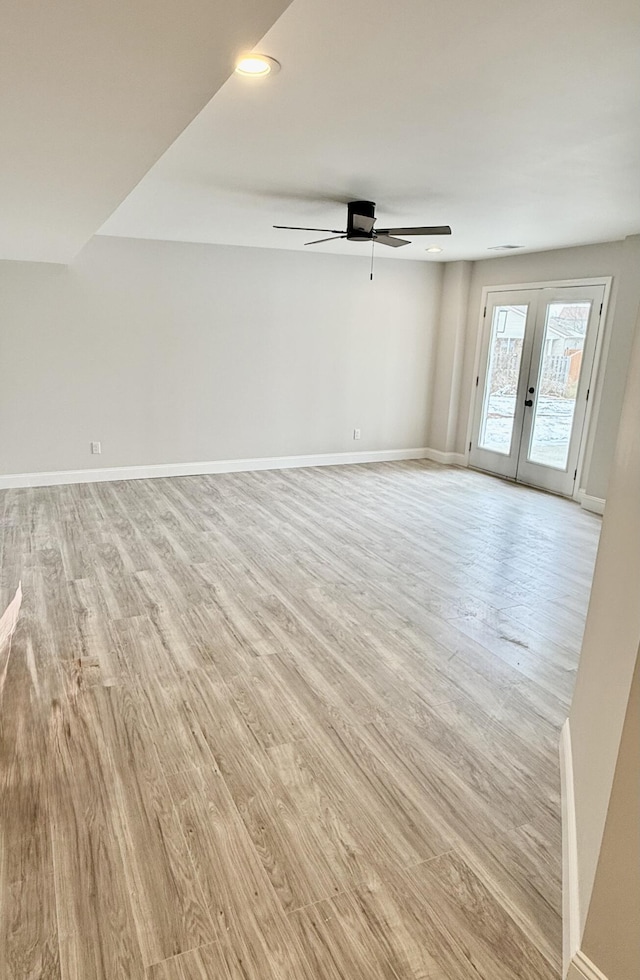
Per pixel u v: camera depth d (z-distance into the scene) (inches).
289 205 171.3
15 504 213.3
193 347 251.9
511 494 252.2
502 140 114.1
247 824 78.2
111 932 63.6
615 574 69.2
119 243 229.6
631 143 114.2
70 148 87.2
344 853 74.4
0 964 60.1
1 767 86.8
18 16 50.7
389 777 87.9
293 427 283.0
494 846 76.5
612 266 223.0
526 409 266.5
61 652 118.2
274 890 69.1
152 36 54.9
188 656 118.3
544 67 84.3
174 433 257.8
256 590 150.3
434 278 297.1
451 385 300.8
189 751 91.5
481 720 102.4
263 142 117.4
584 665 86.3
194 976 59.6
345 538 191.9
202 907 66.7
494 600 150.6
